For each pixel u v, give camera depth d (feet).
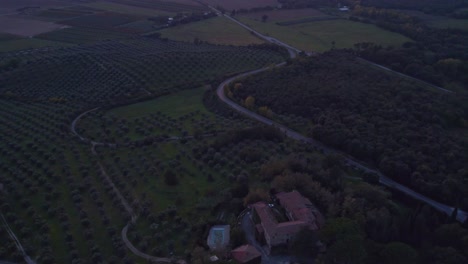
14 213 488.85
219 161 595.47
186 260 424.46
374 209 472.85
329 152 639.35
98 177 565.12
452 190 527.81
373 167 603.26
